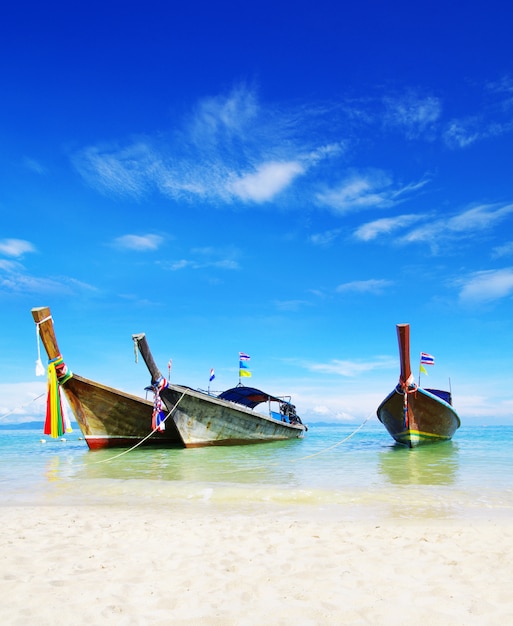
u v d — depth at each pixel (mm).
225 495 9922
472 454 18469
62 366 18094
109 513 8359
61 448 23953
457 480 11898
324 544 6188
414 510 8484
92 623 3848
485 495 9852
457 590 4520
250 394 28859
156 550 5941
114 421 20672
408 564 5332
